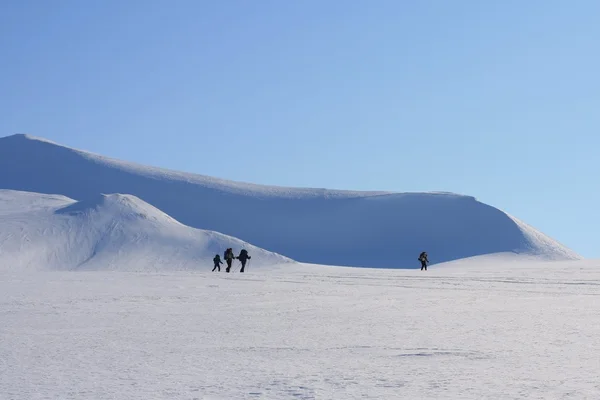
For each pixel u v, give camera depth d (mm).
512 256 179250
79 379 8125
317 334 12664
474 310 17594
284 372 8594
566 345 11023
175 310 17688
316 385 7680
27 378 8195
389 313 16828
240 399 6914
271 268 87250
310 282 32188
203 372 8609
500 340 11656
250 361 9531
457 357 9836
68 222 118875
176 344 11344
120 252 109250
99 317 15828
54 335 12539
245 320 15195
